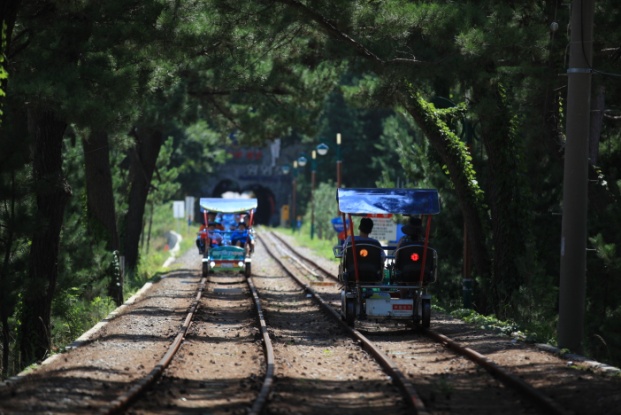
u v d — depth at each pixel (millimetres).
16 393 41000
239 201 145500
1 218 65438
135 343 63000
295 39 99125
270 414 37750
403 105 92312
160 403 40375
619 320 77688
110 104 66688
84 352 57375
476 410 39406
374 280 72062
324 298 102062
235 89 122000
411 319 72625
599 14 74875
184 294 109125
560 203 100562
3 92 54562
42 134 71688
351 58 82750
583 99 58719
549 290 85750
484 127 93375
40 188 66312
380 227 132375
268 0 79938
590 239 74562
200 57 106062
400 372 47219
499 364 51562
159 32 73438
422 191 72875
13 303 66312
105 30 67875
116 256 100062
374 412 39344
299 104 128750
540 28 73062
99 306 89500
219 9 79625
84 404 39219
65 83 63031
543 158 101938
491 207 95250
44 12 68938
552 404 38062
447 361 55125
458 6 75062
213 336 68500
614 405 39156
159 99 112188
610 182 93625
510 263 93625
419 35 81250
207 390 44438
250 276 136625
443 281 107500
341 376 49719
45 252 71438
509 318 86062
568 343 59062
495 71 81750
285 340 65188
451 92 105750
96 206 111438
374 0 79375
